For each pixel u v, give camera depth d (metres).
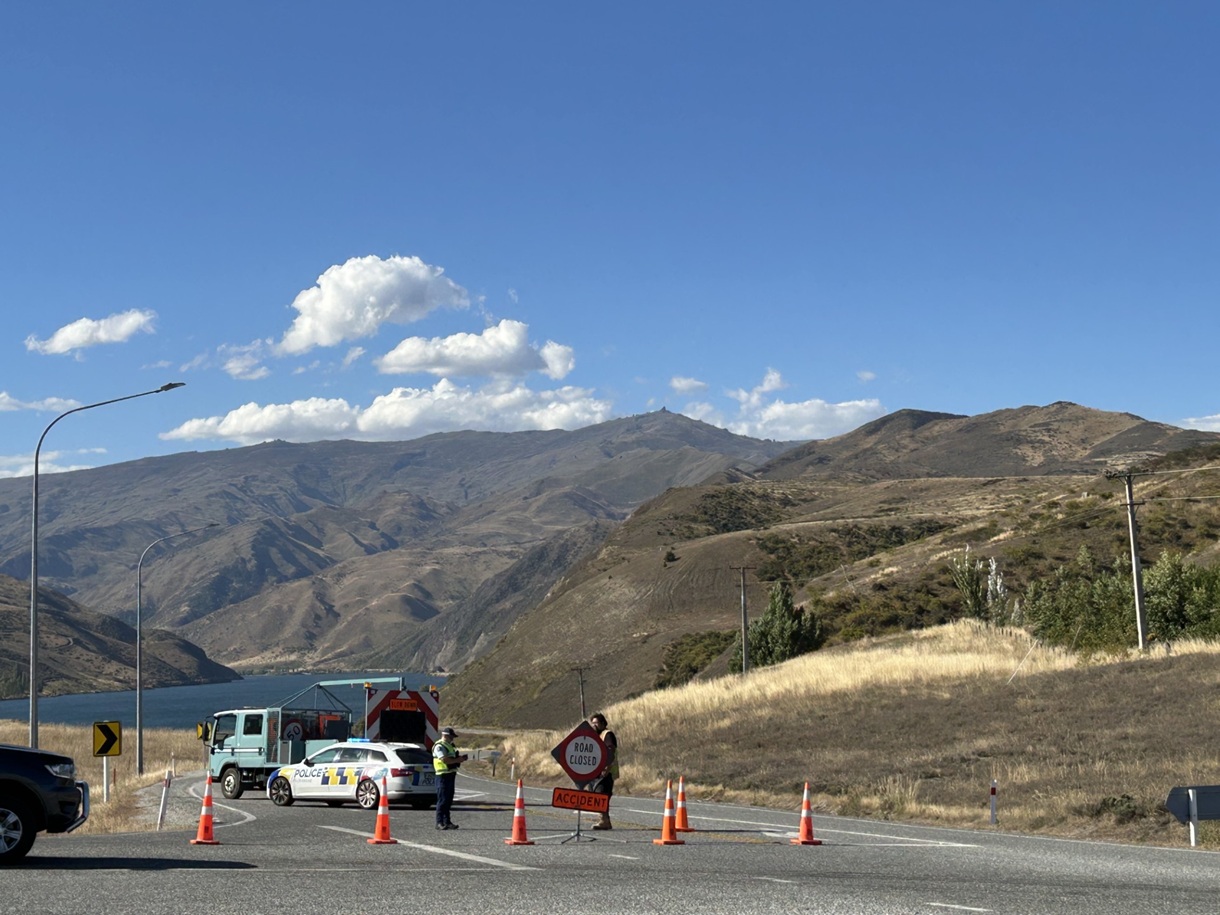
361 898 12.09
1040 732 34.09
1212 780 24.23
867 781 30.20
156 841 19.11
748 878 13.95
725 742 41.38
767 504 189.88
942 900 12.28
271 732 33.53
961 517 140.88
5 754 14.52
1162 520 81.50
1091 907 11.88
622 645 117.44
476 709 123.75
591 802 19.66
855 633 77.44
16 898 11.77
